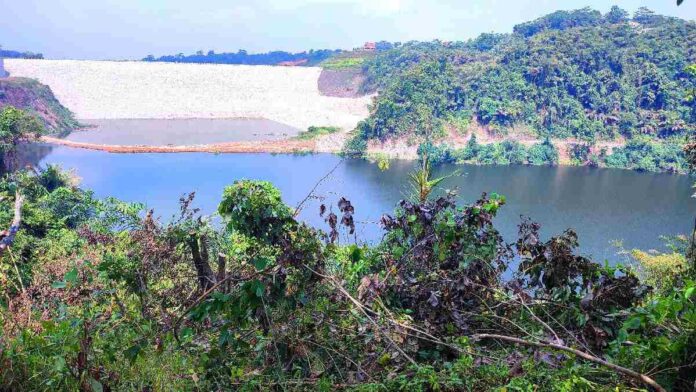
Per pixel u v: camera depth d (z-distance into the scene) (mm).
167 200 52719
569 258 5051
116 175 64500
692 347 3672
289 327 4504
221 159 79250
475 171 77188
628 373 3561
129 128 106812
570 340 4559
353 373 4359
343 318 4906
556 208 56656
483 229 5871
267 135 103500
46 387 3928
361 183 61906
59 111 106875
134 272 5844
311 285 4883
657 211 56500
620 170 81875
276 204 5102
